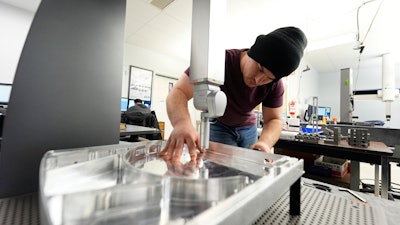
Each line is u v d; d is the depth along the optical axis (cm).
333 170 194
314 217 43
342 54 466
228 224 20
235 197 24
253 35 348
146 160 45
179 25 322
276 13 279
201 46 39
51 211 20
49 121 47
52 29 46
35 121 45
